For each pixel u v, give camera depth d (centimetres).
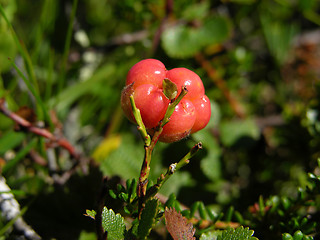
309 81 22
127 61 20
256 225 11
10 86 17
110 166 15
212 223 11
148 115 8
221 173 16
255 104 22
